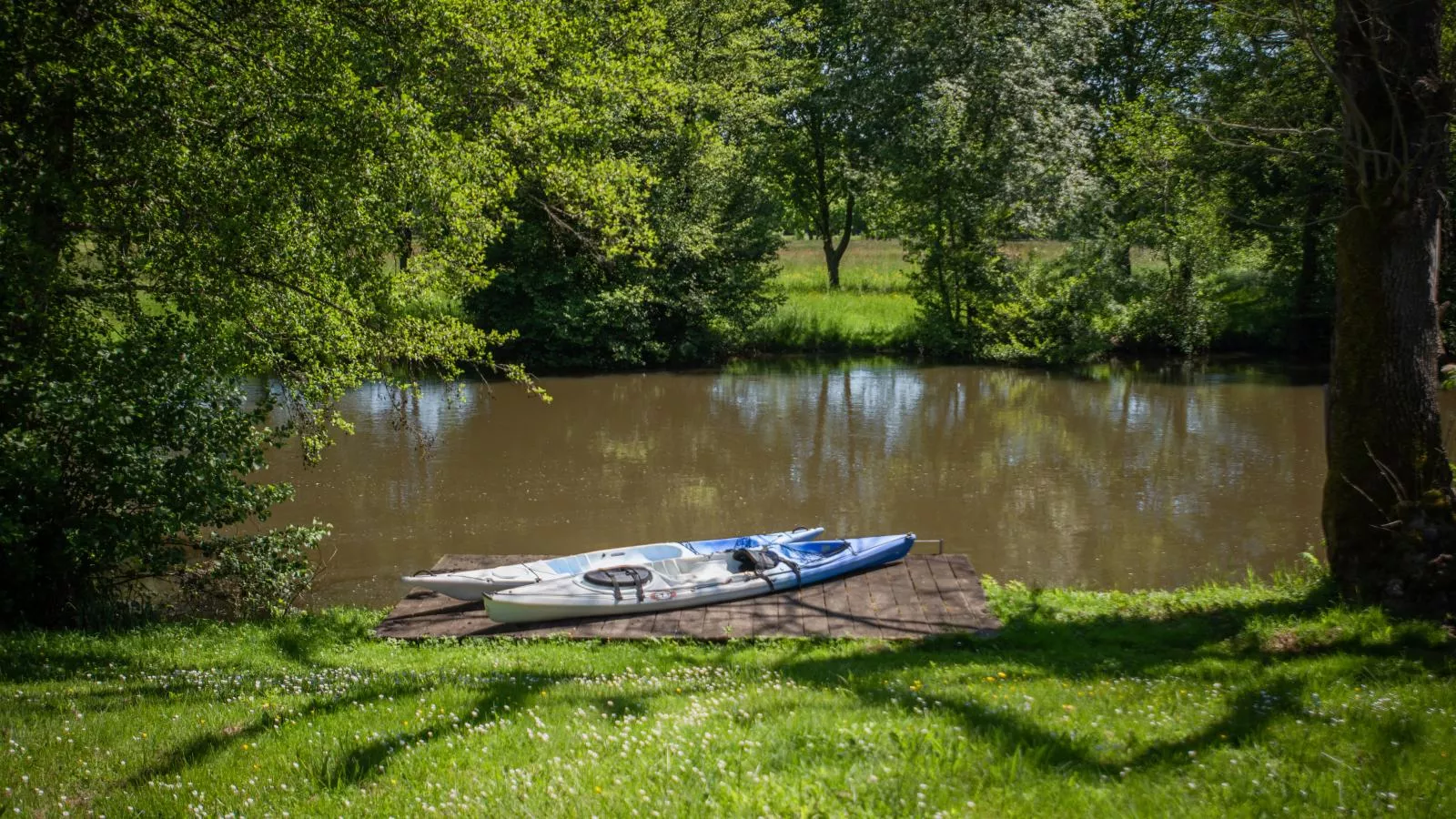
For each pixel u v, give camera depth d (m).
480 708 6.39
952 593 12.35
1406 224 10.01
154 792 4.90
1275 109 24.20
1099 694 7.02
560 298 30.77
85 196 10.57
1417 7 9.79
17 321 10.18
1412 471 10.16
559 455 21.16
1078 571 14.23
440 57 12.09
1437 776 4.89
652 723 5.87
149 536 10.77
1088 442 22.23
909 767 4.95
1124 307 32.38
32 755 5.46
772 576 12.58
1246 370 30.88
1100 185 32.31
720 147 30.56
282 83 10.98
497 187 14.68
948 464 20.53
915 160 31.67
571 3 21.02
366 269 11.86
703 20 30.95
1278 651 9.11
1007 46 30.42
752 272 32.88
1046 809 4.50
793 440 22.77
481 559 13.86
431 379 29.66
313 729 5.88
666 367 32.56
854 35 37.38
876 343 35.06
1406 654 8.34
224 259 11.18
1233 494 17.95
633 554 13.47
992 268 32.34
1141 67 37.91
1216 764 5.12
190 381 10.87
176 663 9.20
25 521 10.44
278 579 12.55
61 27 10.07
